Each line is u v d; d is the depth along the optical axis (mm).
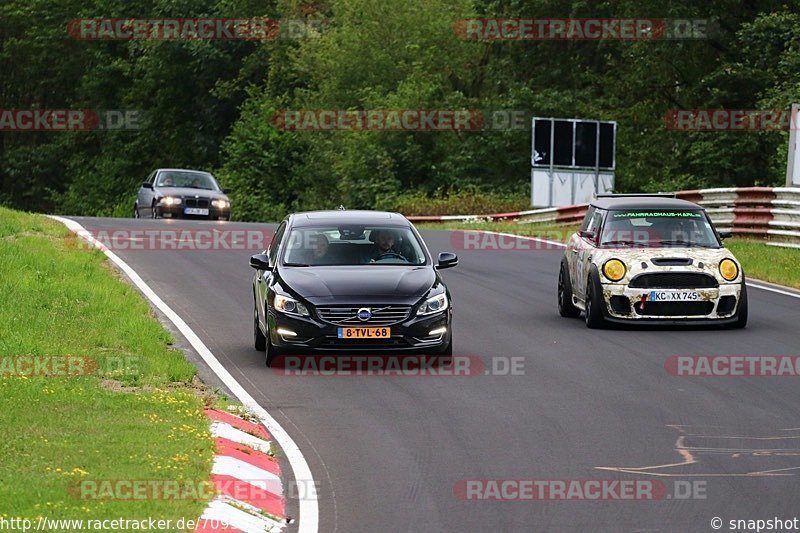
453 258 53750
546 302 69125
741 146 161250
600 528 28594
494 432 38781
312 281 50188
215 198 136250
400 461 35156
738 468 34094
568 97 192125
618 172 185625
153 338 53844
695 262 59250
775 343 54906
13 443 33938
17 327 53375
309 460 35312
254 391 45219
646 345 54719
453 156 196000
